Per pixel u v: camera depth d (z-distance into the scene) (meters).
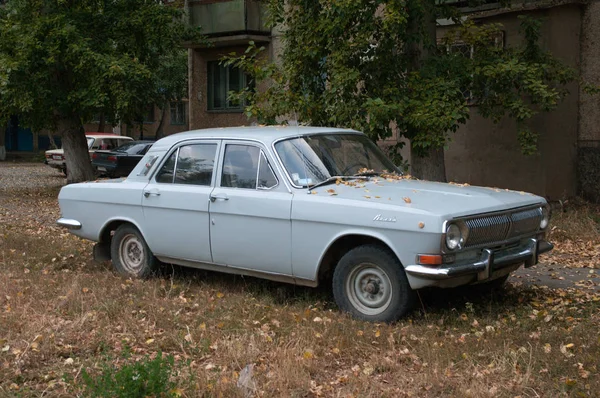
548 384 4.64
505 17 15.31
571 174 14.82
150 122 51.09
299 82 12.36
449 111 11.22
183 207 7.37
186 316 6.38
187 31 18.98
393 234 5.95
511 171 15.53
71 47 16.45
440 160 13.02
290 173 6.74
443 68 12.13
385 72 11.85
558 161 14.91
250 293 7.24
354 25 11.70
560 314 6.40
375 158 7.52
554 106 12.71
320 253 6.40
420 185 6.84
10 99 17.83
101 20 17.69
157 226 7.66
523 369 4.93
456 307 6.71
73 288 7.08
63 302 6.67
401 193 6.39
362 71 11.91
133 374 4.30
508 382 4.66
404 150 16.31
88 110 18.12
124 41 17.70
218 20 20.14
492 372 4.84
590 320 6.23
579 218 12.52
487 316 6.33
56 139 48.06
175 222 7.48
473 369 4.95
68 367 5.04
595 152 14.48
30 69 17.17
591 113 14.50
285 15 12.86
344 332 5.77
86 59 16.45
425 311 6.40
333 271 6.75
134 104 17.59
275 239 6.68
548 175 15.03
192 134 7.69
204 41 19.25
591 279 8.36
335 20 11.38
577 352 5.29
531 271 8.78
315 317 6.25
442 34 15.67
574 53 14.62
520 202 6.58
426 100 11.38
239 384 4.65
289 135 7.07
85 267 8.67
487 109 13.06
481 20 15.54
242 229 6.91
